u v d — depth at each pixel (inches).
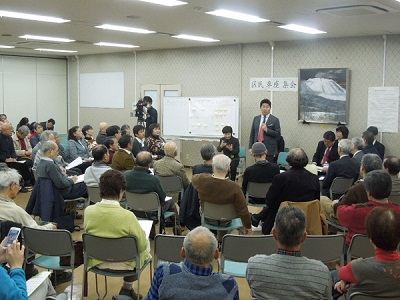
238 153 318.3
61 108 547.8
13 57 505.7
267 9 225.9
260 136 311.6
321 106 346.9
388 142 319.6
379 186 129.9
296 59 358.3
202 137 403.5
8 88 505.0
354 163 210.4
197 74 421.7
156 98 455.2
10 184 138.3
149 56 457.1
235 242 131.8
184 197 191.0
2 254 85.4
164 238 135.3
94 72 512.1
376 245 90.0
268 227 166.4
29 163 340.5
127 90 480.4
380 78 319.3
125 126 318.3
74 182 217.6
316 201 157.1
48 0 211.6
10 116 509.0
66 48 443.2
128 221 132.0
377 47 319.0
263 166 211.0
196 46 415.2
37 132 381.1
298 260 86.3
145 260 139.9
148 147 302.4
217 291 80.3
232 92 398.9
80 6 225.1
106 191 133.6
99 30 311.1
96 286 157.4
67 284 168.2
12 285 77.2
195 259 81.8
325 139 278.5
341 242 132.1
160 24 280.1
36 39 368.5
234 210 173.0
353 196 148.3
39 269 172.4
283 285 84.5
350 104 334.3
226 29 299.0
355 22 261.4
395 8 217.6
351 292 91.7
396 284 87.2
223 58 402.3
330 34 317.1
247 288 166.2
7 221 130.0
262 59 377.7
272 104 374.9
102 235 131.6
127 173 191.0
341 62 336.2
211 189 172.6
